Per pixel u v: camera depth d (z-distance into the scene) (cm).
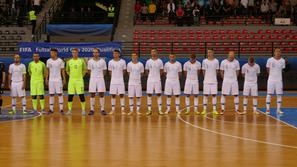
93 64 1593
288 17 3047
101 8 3472
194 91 1622
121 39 2930
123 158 934
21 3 3095
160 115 1602
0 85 1611
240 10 3108
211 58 1623
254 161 914
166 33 2955
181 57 2714
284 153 988
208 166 873
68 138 1150
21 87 1630
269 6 3095
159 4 3192
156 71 1609
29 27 3031
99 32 2862
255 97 1641
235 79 1627
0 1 3231
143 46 2834
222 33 2942
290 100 2130
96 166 873
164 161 910
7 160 919
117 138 1151
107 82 2491
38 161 910
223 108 1636
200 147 1043
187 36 2925
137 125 1364
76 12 3156
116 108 1805
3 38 2934
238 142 1105
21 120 1469
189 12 3047
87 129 1288
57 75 1622
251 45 2814
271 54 2709
